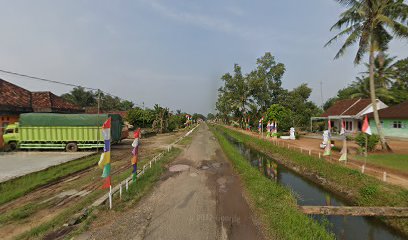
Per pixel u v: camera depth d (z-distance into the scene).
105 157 7.67
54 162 14.55
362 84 39.38
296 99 49.28
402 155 15.00
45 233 6.18
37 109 24.20
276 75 51.00
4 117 20.02
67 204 8.22
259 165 16.77
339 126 34.84
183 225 6.75
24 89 25.81
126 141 28.48
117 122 22.80
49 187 10.05
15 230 6.43
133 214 7.45
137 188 9.59
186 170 13.65
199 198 9.00
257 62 51.38
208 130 58.25
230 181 11.41
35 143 19.38
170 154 18.64
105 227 6.56
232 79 52.88
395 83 37.59
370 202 8.59
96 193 9.10
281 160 17.56
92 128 19.61
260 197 8.73
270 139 27.39
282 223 6.52
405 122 24.64
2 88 22.20
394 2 15.35
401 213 7.41
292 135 27.34
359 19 16.83
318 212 7.72
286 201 8.27
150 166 13.63
